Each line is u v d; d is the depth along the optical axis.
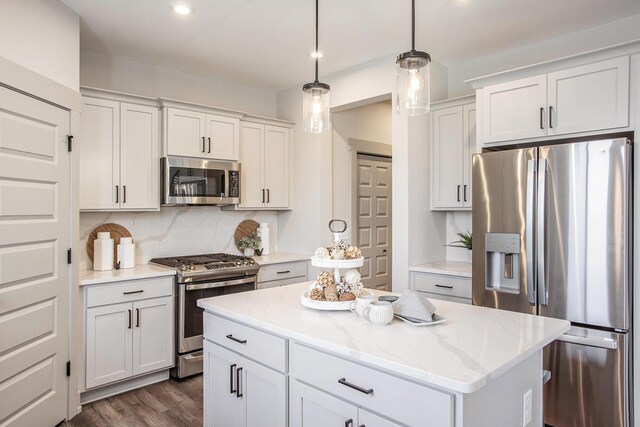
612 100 2.42
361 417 1.42
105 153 3.20
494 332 1.63
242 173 4.07
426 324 1.71
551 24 2.95
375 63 3.66
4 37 2.15
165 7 2.70
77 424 2.62
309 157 4.30
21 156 2.26
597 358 2.34
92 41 3.24
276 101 4.71
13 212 2.20
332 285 2.01
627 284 2.27
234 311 1.97
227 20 2.90
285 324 1.74
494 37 3.17
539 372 1.64
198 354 3.37
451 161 3.58
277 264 3.98
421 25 2.96
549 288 2.50
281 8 2.72
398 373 1.32
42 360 2.44
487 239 2.78
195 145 3.64
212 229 4.18
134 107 3.37
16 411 2.23
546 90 2.68
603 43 2.96
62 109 2.58
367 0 2.62
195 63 3.74
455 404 1.20
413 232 3.55
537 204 2.54
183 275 3.24
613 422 2.30
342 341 1.51
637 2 2.63
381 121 4.91
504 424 1.40
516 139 2.82
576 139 2.71
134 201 3.35
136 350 3.09
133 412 2.78
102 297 2.91
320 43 3.30
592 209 2.35
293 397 1.68
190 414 2.75
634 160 2.35
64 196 2.61
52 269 2.52
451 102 3.55
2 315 2.13
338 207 4.34
